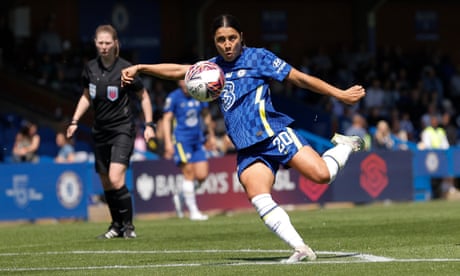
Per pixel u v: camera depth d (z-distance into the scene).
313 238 34.94
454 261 24.69
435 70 103.38
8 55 82.81
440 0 111.75
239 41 25.34
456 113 100.94
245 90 25.17
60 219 58.69
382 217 47.38
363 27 105.56
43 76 81.62
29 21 88.94
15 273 25.12
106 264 26.91
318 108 87.00
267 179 25.03
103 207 60.38
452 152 75.19
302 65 100.38
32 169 56.62
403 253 27.23
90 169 60.06
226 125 25.56
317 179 24.92
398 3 109.81
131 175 60.41
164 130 52.91
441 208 55.88
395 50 103.19
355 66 98.88
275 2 103.00
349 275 22.14
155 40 96.31
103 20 93.31
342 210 57.25
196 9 96.31
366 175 65.31
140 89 36.84
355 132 74.06
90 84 36.62
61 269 25.88
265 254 28.72
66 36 91.06
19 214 56.09
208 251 30.39
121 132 36.88
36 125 74.50
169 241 35.19
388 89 93.94
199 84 25.05
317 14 104.75
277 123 25.12
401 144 78.31
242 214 57.97
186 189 53.31
